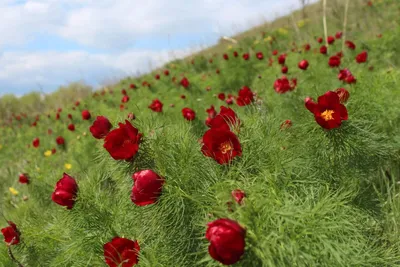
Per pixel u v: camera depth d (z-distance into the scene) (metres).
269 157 0.75
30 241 0.95
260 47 4.13
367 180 1.03
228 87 3.10
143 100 3.00
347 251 0.61
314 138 0.83
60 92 7.00
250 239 0.55
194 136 0.82
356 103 0.90
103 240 0.83
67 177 0.82
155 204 0.70
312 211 0.61
